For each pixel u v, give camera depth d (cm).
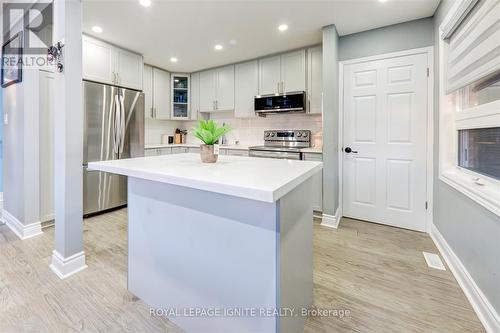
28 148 249
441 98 225
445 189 217
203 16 257
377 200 291
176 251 132
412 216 273
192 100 464
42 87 260
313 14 251
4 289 167
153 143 457
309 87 339
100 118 311
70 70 179
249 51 355
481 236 149
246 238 105
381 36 277
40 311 147
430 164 258
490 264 138
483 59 152
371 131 289
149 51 356
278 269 99
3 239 245
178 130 486
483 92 172
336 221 288
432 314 147
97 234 260
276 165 141
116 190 336
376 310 150
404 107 270
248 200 103
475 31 162
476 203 156
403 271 193
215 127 154
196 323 127
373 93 285
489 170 163
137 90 363
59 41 181
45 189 268
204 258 120
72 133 183
